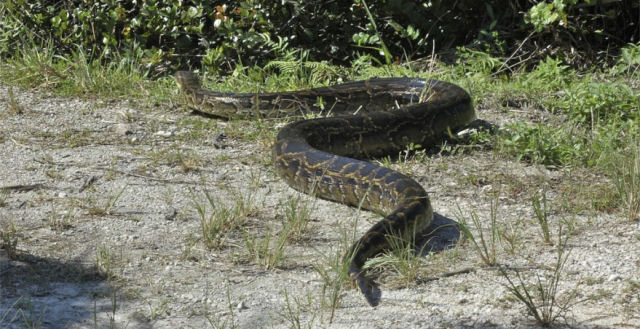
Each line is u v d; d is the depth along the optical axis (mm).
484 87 11898
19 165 8766
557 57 12562
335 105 11109
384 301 5707
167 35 13391
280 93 10891
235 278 6121
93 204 7617
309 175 8055
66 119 10602
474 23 13820
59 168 8695
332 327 5316
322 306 5613
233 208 7484
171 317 5477
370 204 7590
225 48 13039
